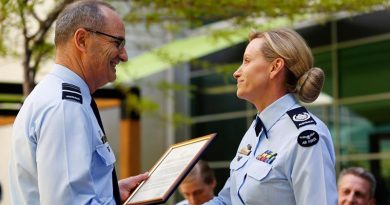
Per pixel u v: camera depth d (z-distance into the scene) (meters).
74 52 4.04
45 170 3.73
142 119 20.39
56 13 8.72
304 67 4.22
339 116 18.09
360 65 17.69
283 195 4.05
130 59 16.03
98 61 4.06
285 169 4.04
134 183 4.35
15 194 3.97
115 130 19.88
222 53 18.45
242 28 10.38
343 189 6.41
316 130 4.04
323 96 18.42
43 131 3.78
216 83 20.78
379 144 17.34
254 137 4.33
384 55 17.19
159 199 3.96
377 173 17.27
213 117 20.84
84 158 3.76
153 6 9.69
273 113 4.22
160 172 4.31
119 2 10.13
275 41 4.22
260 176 4.08
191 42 16.11
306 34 18.59
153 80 20.11
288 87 4.27
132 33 13.29
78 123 3.81
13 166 3.97
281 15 9.65
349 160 17.92
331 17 11.76
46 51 9.04
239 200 4.20
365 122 17.61
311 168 3.96
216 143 20.88
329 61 18.23
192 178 6.43
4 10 8.33
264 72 4.23
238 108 20.30
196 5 9.32
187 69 21.06
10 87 12.17
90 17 4.05
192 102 21.06
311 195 3.94
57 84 3.95
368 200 6.41
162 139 20.70
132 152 15.88
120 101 15.04
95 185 3.88
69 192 3.71
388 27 17.08
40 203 3.79
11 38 9.65
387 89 17.14
